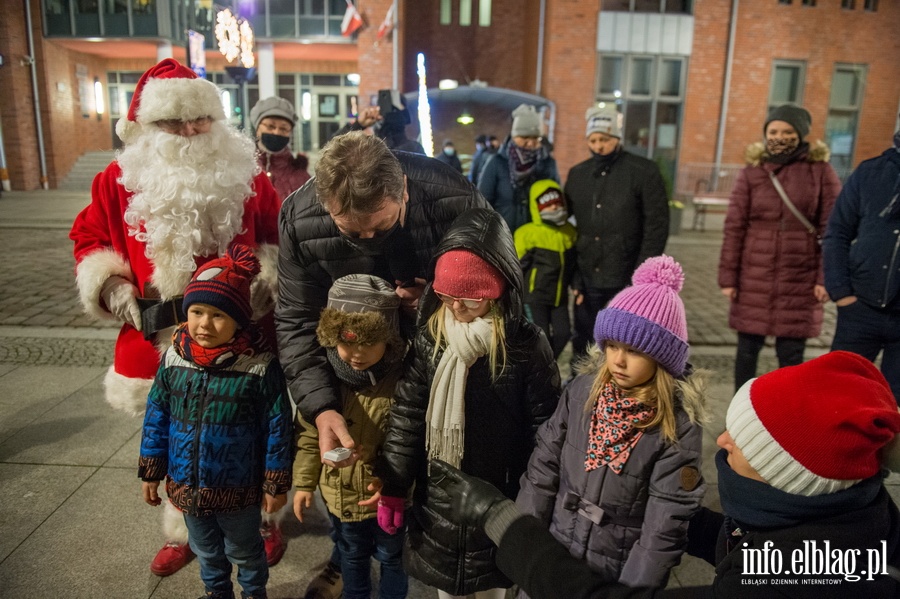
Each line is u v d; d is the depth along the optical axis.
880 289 2.82
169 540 2.37
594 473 1.65
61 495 2.81
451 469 1.53
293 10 17.06
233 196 2.20
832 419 1.04
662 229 3.39
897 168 2.79
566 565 1.26
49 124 17.52
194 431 1.89
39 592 2.24
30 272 7.28
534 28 16.47
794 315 3.46
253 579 2.07
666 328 1.54
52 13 17.09
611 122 3.37
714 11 15.84
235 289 1.86
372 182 1.48
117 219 2.26
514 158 3.93
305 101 20.56
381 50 15.55
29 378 4.12
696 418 1.60
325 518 2.75
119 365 2.31
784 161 3.40
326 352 1.91
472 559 1.79
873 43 16.42
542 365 1.79
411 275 1.88
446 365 1.70
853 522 1.07
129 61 20.30
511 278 1.64
